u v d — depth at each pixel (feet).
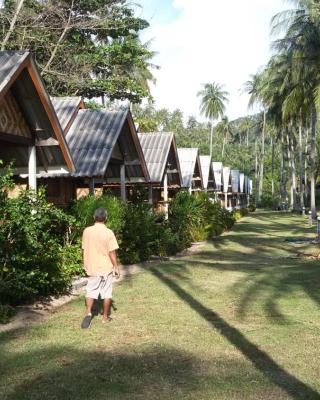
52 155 39.60
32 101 33.88
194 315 26.76
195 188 127.54
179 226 66.23
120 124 54.70
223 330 23.62
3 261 27.07
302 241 75.92
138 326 24.41
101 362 19.08
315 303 29.50
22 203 27.20
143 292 33.55
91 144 52.54
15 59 30.71
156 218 59.11
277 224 123.95
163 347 20.95
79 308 28.45
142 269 45.19
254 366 18.61
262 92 138.41
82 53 94.07
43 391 16.24
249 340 21.93
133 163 60.75
